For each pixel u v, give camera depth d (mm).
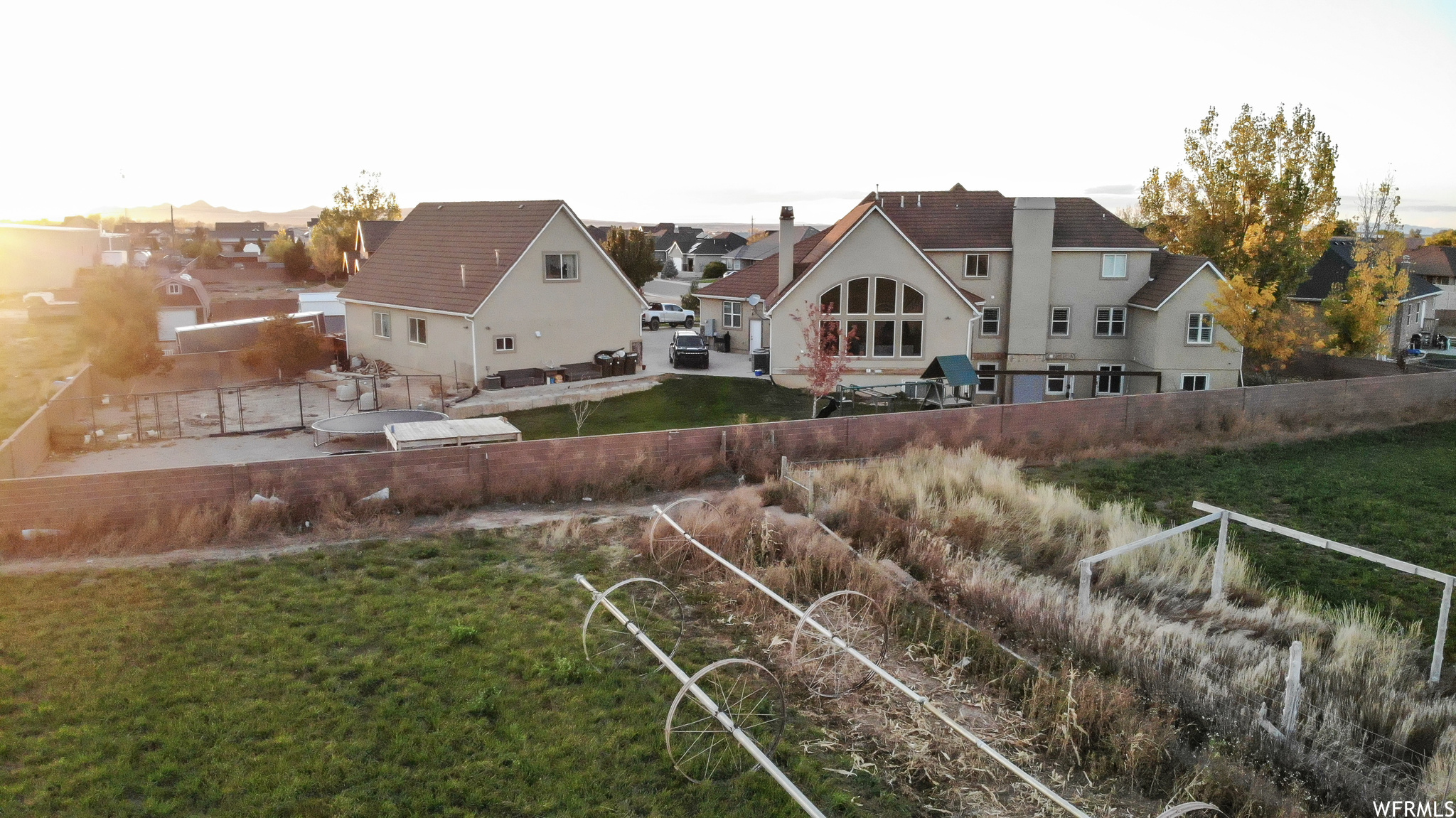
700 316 49062
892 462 21969
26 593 13281
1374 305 40156
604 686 10836
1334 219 45031
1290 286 46312
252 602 13141
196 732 9547
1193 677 10906
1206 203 46594
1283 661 11922
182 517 16281
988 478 20578
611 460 20453
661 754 9453
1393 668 11984
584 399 32656
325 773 8891
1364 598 15164
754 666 10352
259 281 91625
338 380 34375
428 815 8328
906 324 36344
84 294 32719
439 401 30609
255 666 11078
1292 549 17562
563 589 14086
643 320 55719
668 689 10820
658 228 146625
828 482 20156
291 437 26281
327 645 11766
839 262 35750
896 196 42562
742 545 16078
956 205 41750
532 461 19469
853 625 12664
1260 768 9500
